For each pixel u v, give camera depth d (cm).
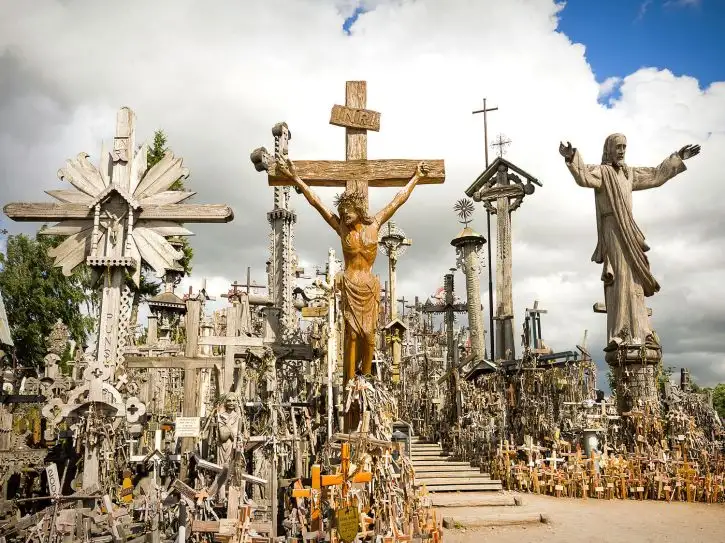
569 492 1873
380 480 934
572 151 2402
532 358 2539
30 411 1641
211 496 959
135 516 1154
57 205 1494
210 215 1507
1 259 3425
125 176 1518
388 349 2784
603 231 2475
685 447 2055
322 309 2123
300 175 1406
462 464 2128
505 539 1317
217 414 1181
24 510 1293
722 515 1574
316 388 1902
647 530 1397
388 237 3341
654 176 2483
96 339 1490
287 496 1236
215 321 2511
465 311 3859
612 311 2417
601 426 2200
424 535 907
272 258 2842
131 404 1231
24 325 3369
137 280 1529
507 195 3391
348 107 1455
